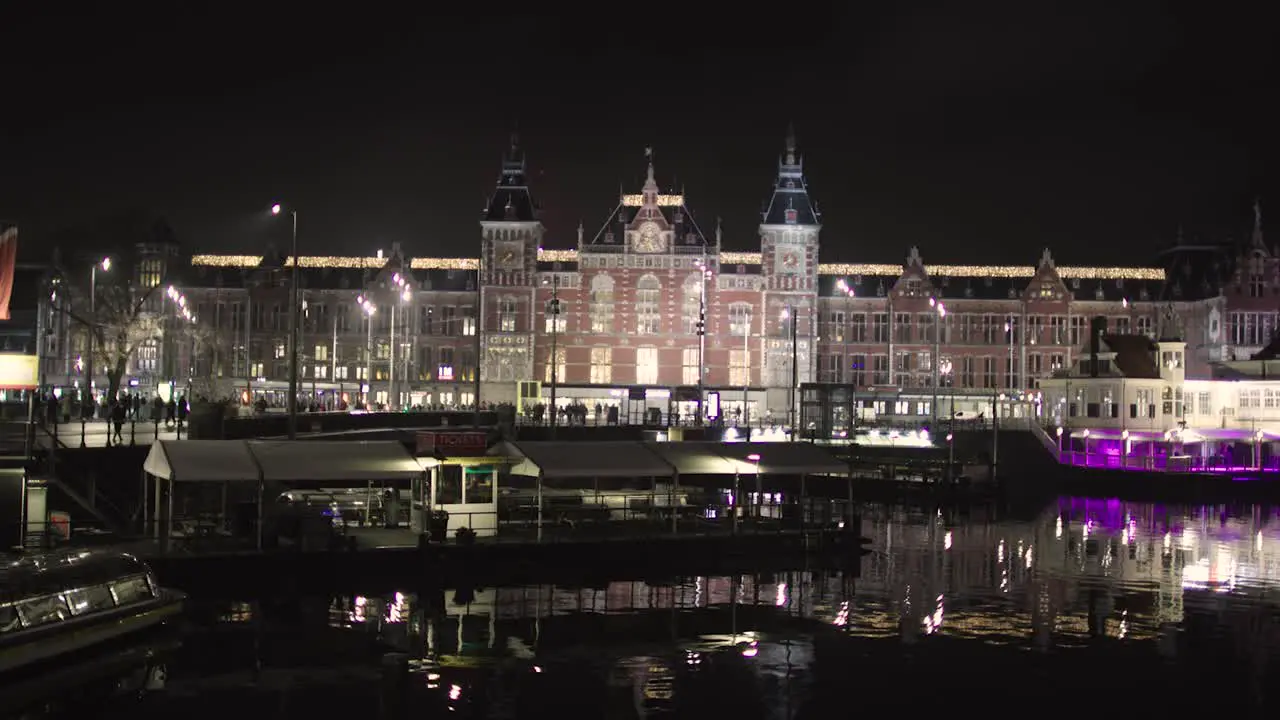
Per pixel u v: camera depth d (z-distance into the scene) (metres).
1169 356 116.69
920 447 108.25
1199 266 159.12
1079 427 118.25
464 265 157.25
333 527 56.44
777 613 50.84
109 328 118.19
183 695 37.94
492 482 60.41
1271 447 115.19
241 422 72.31
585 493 77.19
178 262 155.50
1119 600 54.66
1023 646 46.09
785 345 148.88
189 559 50.72
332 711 36.97
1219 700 39.69
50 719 35.47
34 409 61.06
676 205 153.50
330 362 154.38
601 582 56.81
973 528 79.75
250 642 43.97
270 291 154.00
